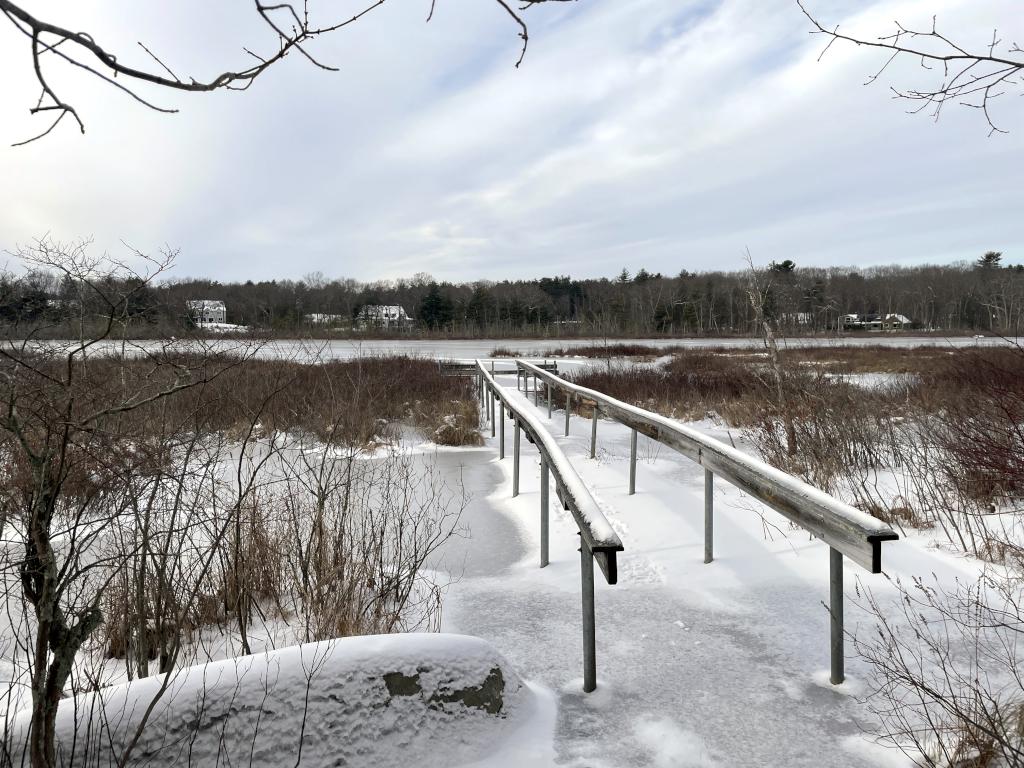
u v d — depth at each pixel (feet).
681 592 12.10
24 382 5.32
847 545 7.80
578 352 96.43
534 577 13.37
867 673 8.85
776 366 25.46
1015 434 17.04
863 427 22.67
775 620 10.68
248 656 6.95
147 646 9.89
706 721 7.88
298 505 14.70
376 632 10.42
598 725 7.89
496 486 21.97
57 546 10.78
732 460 11.53
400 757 6.89
